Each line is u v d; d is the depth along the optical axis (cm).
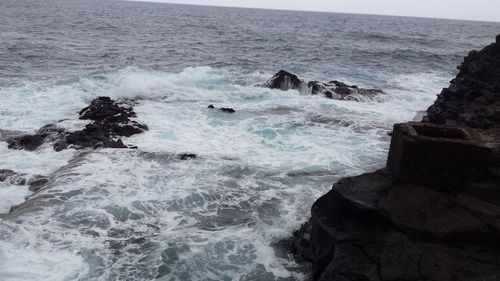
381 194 846
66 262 841
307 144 1516
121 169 1239
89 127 1512
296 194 1142
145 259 866
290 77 2375
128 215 1009
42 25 5484
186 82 2431
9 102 1877
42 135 1501
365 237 800
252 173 1251
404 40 6309
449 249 739
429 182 840
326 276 763
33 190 1138
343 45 5072
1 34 4222
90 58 3184
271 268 870
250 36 5797
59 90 2105
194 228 977
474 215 769
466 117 1124
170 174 1222
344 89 2278
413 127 891
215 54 3809
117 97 2056
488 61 1402
